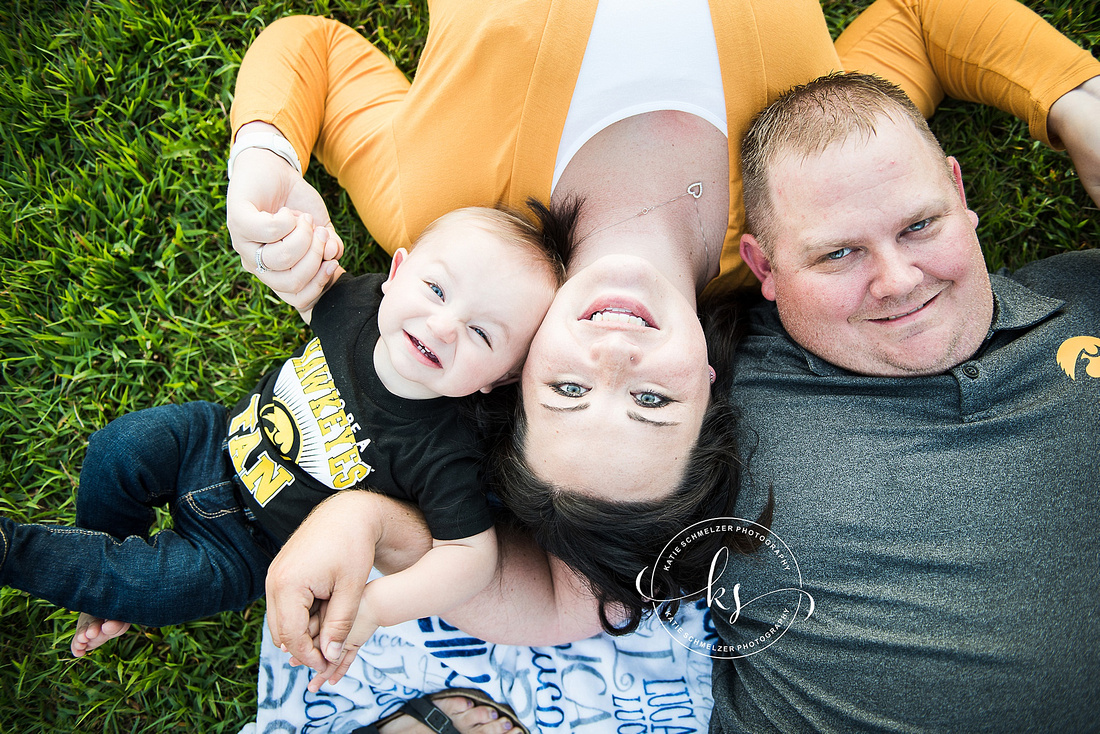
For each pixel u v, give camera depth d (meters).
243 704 2.01
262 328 2.09
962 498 1.45
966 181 2.14
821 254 1.49
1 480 2.02
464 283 1.52
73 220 2.12
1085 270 1.62
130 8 2.11
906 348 1.54
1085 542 1.40
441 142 1.65
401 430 1.64
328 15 2.13
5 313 2.04
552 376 1.41
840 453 1.53
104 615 1.60
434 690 1.94
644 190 1.61
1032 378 1.50
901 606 1.45
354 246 2.13
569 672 1.92
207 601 1.68
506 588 1.74
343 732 1.91
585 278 1.43
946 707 1.43
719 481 1.51
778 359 1.69
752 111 1.58
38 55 2.12
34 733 1.98
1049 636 1.38
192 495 1.72
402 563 1.64
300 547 1.46
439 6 1.69
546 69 1.51
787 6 1.55
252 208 1.58
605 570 1.54
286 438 1.69
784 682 1.57
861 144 1.43
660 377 1.37
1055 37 1.73
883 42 1.92
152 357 2.09
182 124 2.15
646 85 1.53
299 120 1.77
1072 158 1.73
